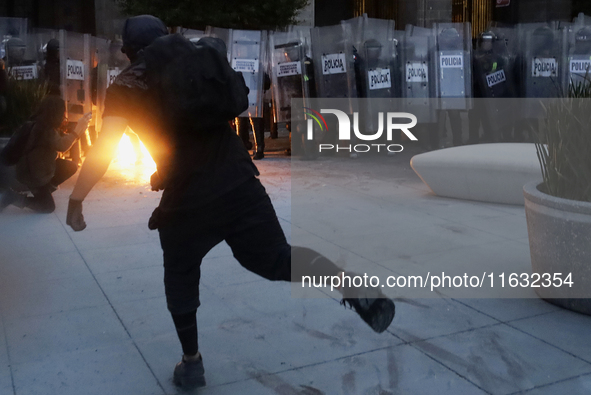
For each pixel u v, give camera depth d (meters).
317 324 3.36
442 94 9.79
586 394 2.59
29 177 5.97
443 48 9.67
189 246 2.49
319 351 3.04
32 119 6.00
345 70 9.45
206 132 2.41
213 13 12.29
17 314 3.54
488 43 9.36
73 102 9.31
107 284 4.05
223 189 2.40
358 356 2.97
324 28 9.43
